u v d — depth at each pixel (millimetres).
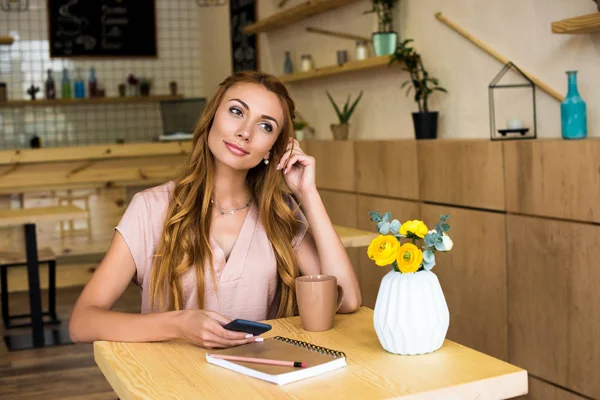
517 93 3469
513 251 3131
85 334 1602
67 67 7836
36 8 7676
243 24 6773
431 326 1378
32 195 5961
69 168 5984
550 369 2969
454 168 3488
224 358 1356
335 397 1184
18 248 4844
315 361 1315
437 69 4066
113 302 1749
